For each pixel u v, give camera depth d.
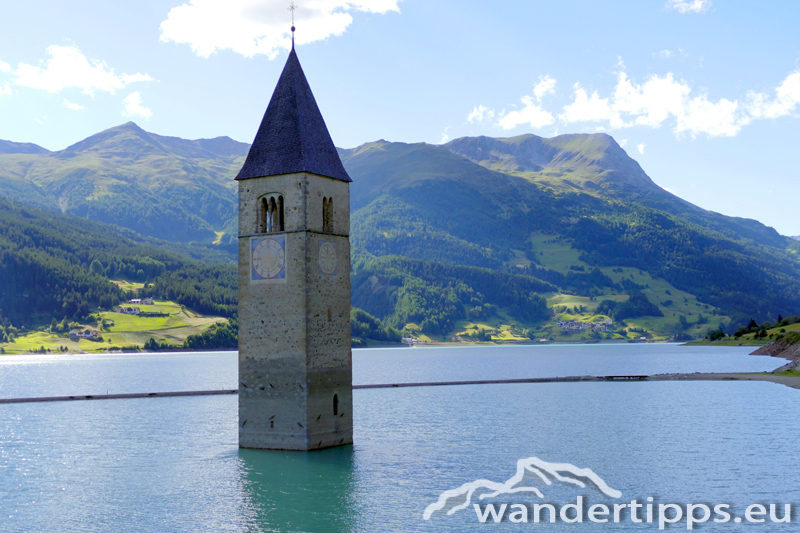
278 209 67.06
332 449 68.69
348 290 70.50
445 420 97.50
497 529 48.88
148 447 76.56
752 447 75.56
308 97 70.88
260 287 67.50
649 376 170.25
